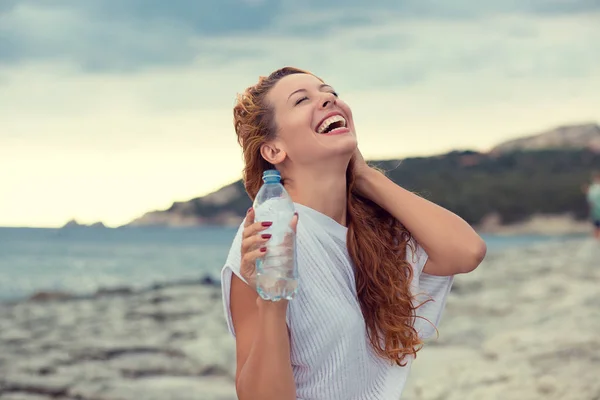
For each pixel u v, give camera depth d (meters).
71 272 32.56
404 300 2.91
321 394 2.77
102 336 10.18
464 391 6.39
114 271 33.38
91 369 8.24
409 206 2.94
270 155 2.86
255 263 2.45
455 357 7.70
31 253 42.38
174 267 35.34
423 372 7.13
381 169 3.16
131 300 14.28
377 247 2.92
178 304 13.27
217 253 45.16
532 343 7.66
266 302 2.45
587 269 14.74
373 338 2.88
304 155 2.78
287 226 2.43
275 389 2.48
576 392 6.07
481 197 86.88
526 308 10.59
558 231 86.19
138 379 7.76
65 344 9.67
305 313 2.70
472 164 89.50
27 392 7.40
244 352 2.69
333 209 2.85
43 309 13.52
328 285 2.73
